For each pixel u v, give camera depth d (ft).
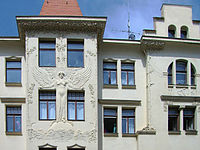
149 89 89.97
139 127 89.51
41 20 82.89
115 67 92.99
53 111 82.12
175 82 91.91
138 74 92.63
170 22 95.45
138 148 85.92
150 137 86.79
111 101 89.25
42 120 80.23
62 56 83.46
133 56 93.50
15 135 85.61
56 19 82.99
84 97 82.64
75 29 84.99
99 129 87.30
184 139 88.99
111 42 91.04
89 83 82.94
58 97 81.35
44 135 79.25
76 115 82.38
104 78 91.97
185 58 94.02
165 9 96.12
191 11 97.71
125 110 91.20
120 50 93.30
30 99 81.05
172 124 91.15
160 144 87.04
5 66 90.02
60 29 84.64
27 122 79.82
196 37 96.37
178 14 96.63
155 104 89.40
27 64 82.58
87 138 80.12
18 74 90.43
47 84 81.92
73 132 80.02
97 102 82.74
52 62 84.02
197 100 91.66
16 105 87.97
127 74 93.25
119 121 88.89
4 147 84.79
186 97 90.89
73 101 83.05
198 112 91.30
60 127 79.92
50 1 91.40
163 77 91.35
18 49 90.94
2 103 87.61
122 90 90.94
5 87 88.53
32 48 83.46
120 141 87.51
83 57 84.84
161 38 91.15
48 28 84.33
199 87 93.04
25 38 85.46
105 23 84.64
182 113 90.74
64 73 82.64
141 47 92.63
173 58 93.30
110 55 92.58
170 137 88.22
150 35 93.45
